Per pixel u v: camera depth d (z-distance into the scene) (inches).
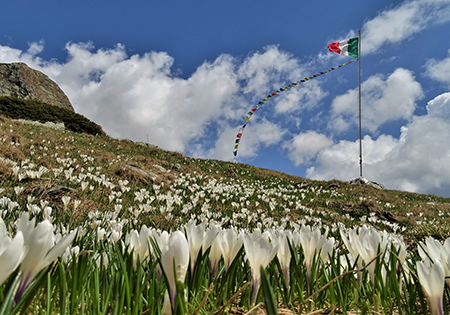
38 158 509.4
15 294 30.3
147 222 222.4
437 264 42.9
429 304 43.9
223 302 51.2
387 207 642.8
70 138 871.1
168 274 37.4
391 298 62.7
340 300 57.9
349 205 559.2
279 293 64.8
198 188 564.1
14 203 153.2
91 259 60.7
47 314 40.9
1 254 25.2
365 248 58.2
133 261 53.3
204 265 48.7
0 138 558.9
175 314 35.9
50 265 34.5
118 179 499.5
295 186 917.8
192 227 48.8
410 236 260.2
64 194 268.2
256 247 47.2
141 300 44.9
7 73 2001.7
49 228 31.5
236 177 1003.3
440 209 737.0
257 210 414.9
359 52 1305.4
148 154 961.5
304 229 61.5
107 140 1059.9
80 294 48.7
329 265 71.3
